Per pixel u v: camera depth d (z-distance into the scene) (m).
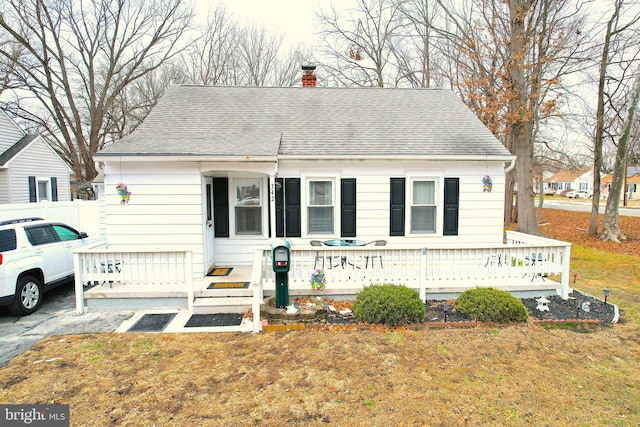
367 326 5.55
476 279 7.16
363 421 3.38
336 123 9.16
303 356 4.65
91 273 6.41
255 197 8.35
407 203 8.38
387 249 6.66
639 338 5.32
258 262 5.80
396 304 5.58
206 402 3.67
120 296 6.51
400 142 8.48
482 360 4.58
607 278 9.34
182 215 7.44
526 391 3.90
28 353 4.79
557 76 12.71
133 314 6.29
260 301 6.34
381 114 9.70
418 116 9.68
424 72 22.33
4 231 6.35
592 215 16.94
